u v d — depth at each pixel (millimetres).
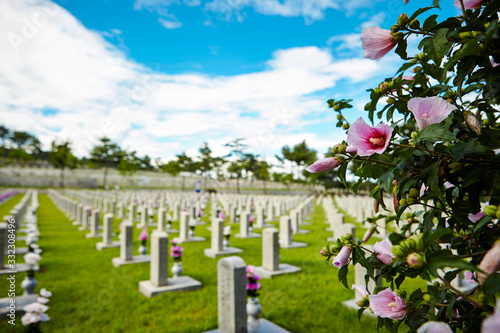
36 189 50719
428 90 1080
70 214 19359
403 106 1212
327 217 18734
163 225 13633
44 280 6641
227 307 4039
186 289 6039
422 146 977
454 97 1085
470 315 937
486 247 1025
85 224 14023
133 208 16562
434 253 751
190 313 4988
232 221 16750
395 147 962
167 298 5586
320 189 58031
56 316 4812
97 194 32281
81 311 4992
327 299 5430
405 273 1002
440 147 957
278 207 19828
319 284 6270
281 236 10398
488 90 972
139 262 8180
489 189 922
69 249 9875
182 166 59000
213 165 59188
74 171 65938
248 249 9930
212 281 6625
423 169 968
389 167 1069
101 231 13469
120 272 7238
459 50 906
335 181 49406
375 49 1087
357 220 15852
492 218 767
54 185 56500
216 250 9297
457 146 856
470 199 962
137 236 12328
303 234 12820
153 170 75875
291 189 63469
